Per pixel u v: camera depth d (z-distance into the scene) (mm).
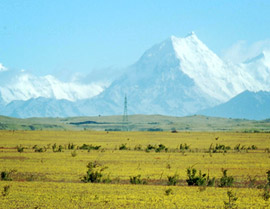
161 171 73188
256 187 60031
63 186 57375
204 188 55625
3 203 46812
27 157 92750
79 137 183625
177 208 45719
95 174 63031
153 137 192000
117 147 130875
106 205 46719
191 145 142750
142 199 49844
